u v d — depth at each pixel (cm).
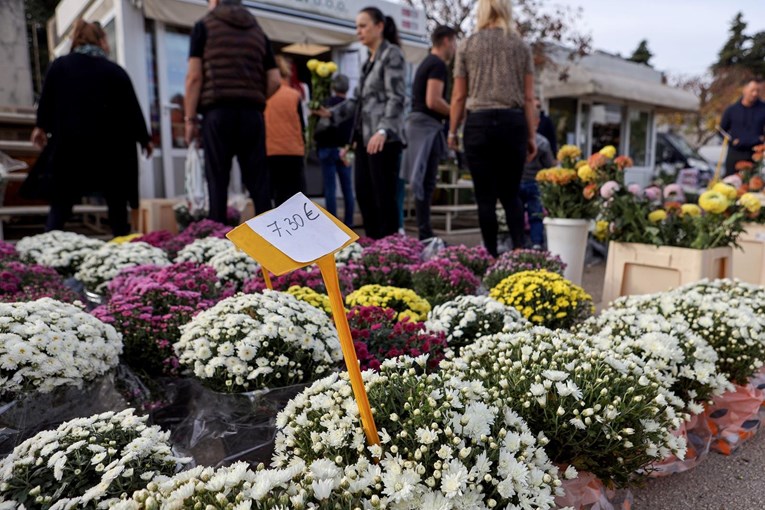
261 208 468
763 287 294
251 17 448
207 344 191
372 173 467
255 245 130
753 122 705
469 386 146
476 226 953
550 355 176
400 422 135
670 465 200
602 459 160
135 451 133
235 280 326
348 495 112
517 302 286
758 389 238
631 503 181
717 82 2741
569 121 1370
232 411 185
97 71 464
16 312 181
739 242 445
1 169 560
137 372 220
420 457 123
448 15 1245
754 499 192
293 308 207
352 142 515
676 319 235
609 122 1484
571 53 1273
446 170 870
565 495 151
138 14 669
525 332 193
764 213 385
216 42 432
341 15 792
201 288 278
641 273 375
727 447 223
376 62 458
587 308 300
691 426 207
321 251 131
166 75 700
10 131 677
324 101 664
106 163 480
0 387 164
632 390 154
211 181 453
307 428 147
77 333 186
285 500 107
